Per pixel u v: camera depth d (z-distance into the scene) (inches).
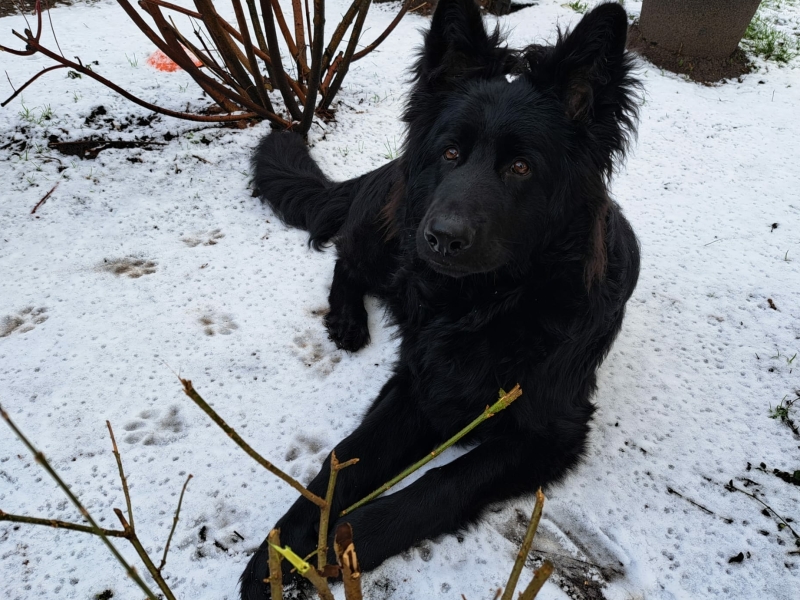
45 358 32.3
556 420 28.7
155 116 50.7
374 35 67.6
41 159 45.6
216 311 36.4
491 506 27.4
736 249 43.0
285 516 24.8
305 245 42.6
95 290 36.8
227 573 24.0
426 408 29.6
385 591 23.9
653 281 40.4
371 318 38.1
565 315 27.9
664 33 66.6
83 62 55.1
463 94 27.7
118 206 43.4
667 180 50.3
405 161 30.4
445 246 24.4
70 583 23.2
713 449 29.9
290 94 48.3
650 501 27.6
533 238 27.1
